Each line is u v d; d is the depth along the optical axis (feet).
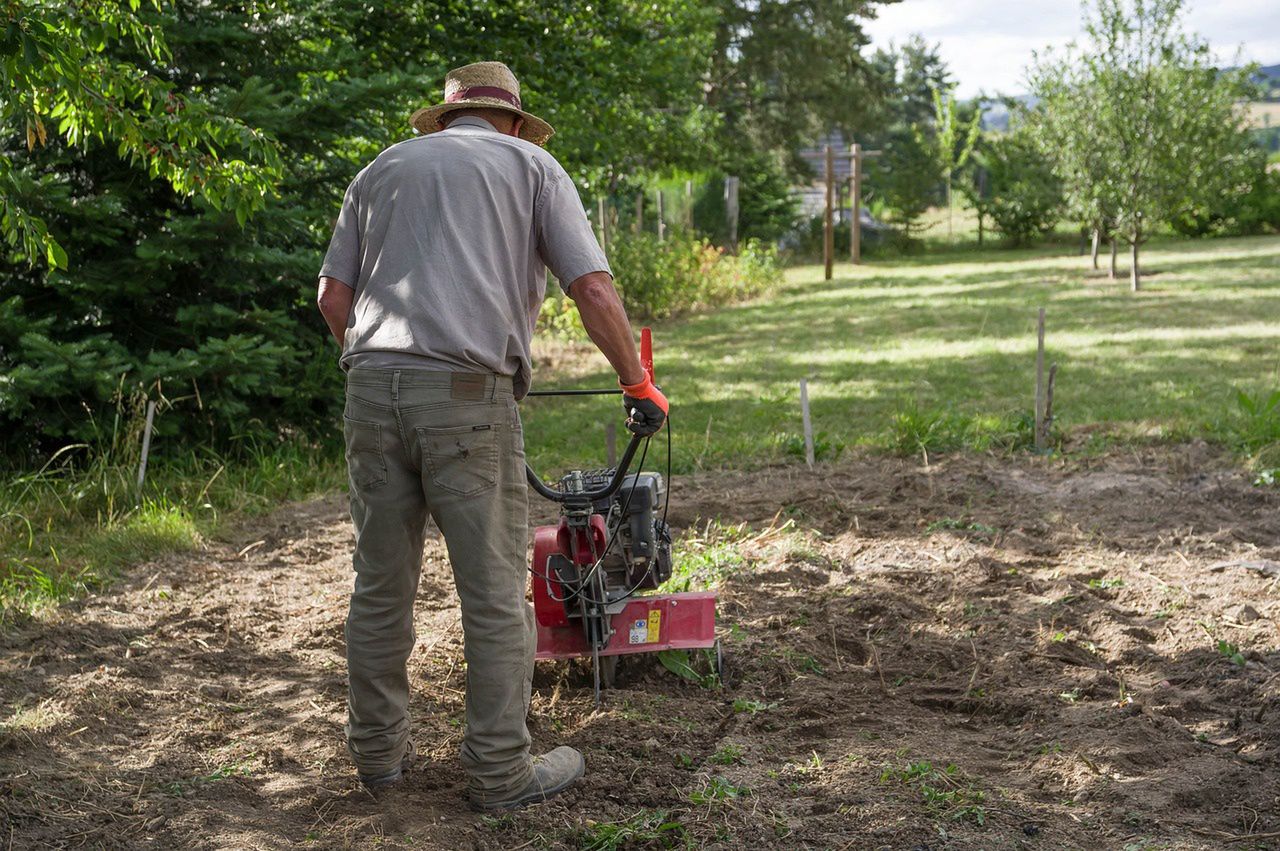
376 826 10.07
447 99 11.07
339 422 28.84
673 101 55.52
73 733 12.04
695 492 23.79
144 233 26.53
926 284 77.41
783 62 119.85
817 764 11.21
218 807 10.46
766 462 26.50
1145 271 78.54
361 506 10.24
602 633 12.80
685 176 87.97
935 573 17.67
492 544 10.12
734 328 57.62
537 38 41.57
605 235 63.72
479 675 10.23
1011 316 56.34
